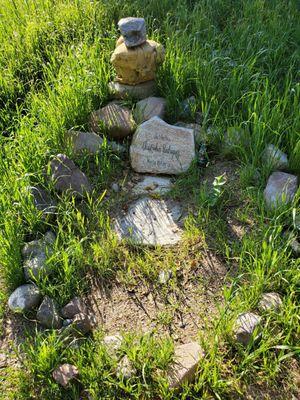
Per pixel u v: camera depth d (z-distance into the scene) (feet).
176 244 4.80
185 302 4.41
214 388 3.80
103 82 6.10
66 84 5.97
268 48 6.28
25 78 6.65
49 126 5.62
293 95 5.85
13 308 4.36
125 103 5.94
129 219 5.08
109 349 4.06
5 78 6.41
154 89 6.12
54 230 4.92
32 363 3.94
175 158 5.36
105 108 5.82
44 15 7.52
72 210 5.02
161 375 3.85
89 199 5.19
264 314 4.12
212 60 5.93
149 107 5.81
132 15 7.34
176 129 5.33
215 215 4.98
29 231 4.89
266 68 6.35
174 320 4.30
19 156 5.46
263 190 5.06
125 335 4.13
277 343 4.02
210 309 4.34
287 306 4.10
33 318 4.37
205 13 7.14
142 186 5.38
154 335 4.21
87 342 4.14
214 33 6.73
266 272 4.39
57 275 4.61
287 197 4.82
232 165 5.40
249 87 5.84
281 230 4.66
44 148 5.42
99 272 4.64
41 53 6.97
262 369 3.92
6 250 4.55
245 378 3.88
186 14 7.11
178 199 5.20
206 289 4.48
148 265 4.64
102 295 4.52
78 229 4.98
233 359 3.96
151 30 7.00
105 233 4.96
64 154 5.35
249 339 3.99
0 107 6.34
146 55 5.78
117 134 5.71
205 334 4.17
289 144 5.32
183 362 3.89
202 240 4.79
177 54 6.16
